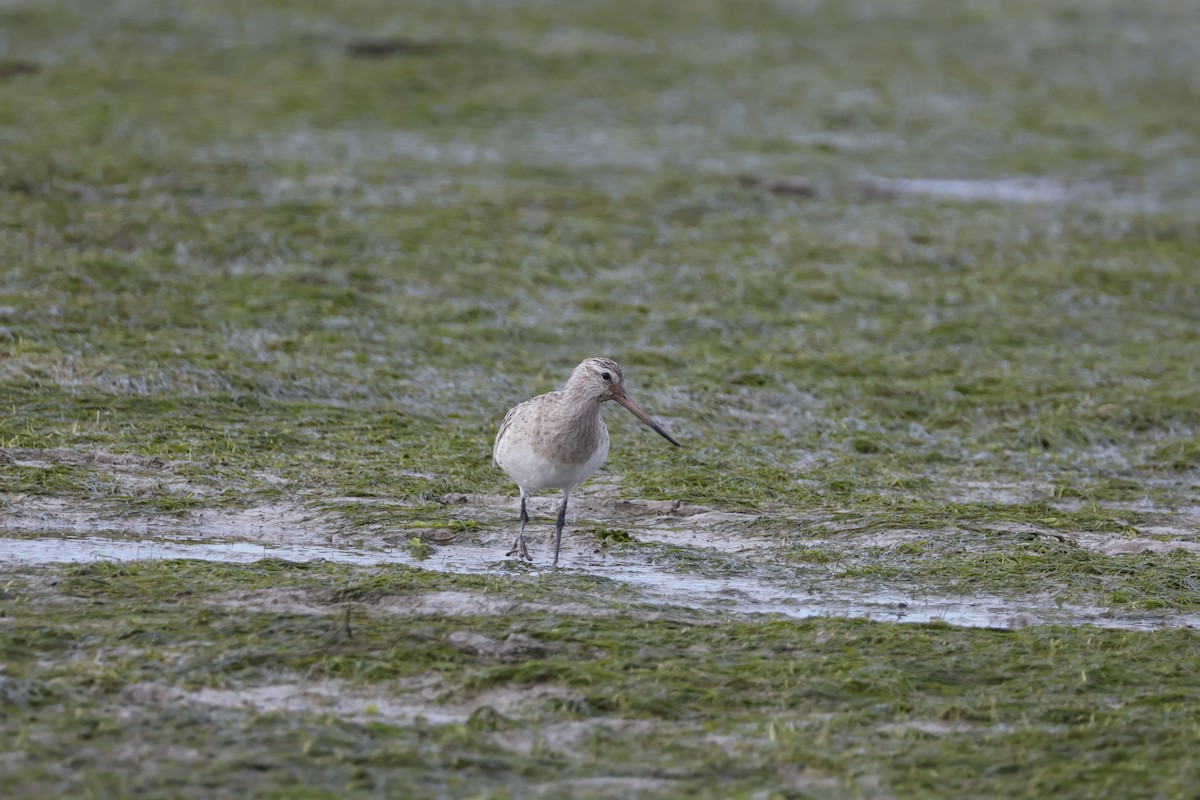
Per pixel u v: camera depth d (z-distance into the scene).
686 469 14.97
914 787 7.77
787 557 12.45
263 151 25.95
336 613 9.95
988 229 24.48
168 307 18.58
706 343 19.34
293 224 21.75
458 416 16.47
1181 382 18.78
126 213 21.52
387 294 20.05
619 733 8.32
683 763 7.96
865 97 33.44
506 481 14.32
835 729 8.48
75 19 35.19
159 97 29.00
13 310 17.69
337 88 30.78
